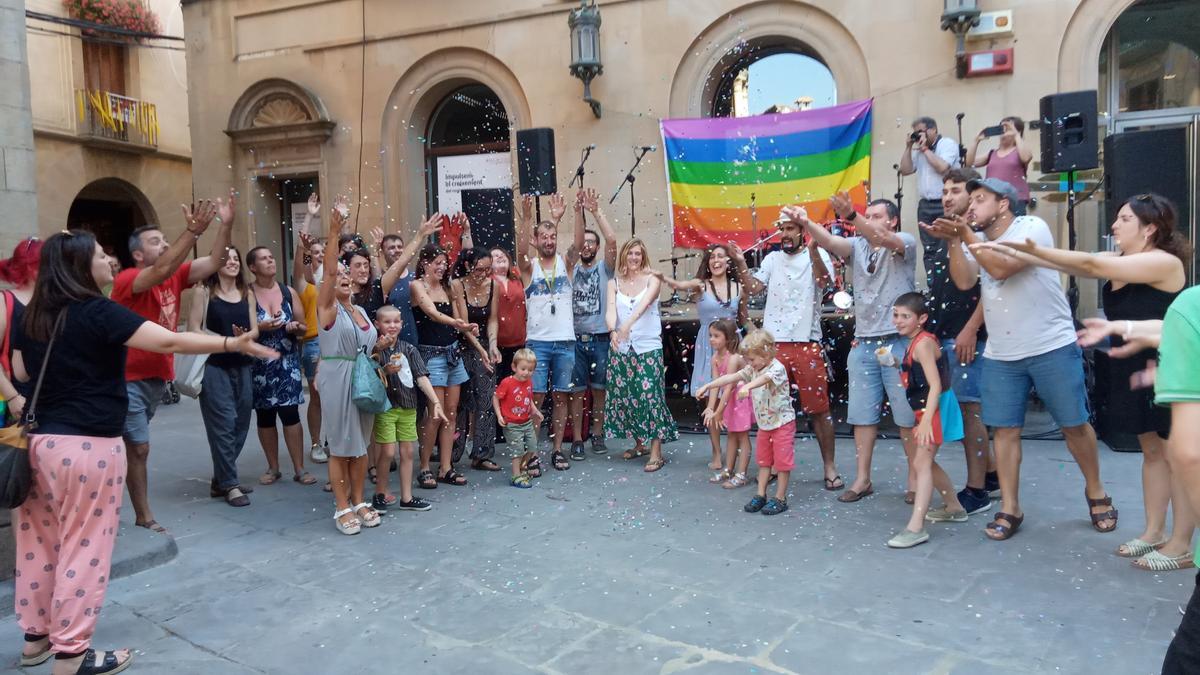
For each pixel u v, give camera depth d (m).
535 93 9.36
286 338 5.57
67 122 13.46
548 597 3.53
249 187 10.92
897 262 4.55
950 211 4.19
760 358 4.60
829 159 8.18
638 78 8.88
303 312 5.77
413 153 10.16
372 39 10.11
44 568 3.02
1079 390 3.91
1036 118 7.56
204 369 5.07
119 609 3.51
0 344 3.22
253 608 3.50
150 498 5.32
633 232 8.41
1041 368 3.90
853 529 4.29
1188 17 7.75
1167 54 7.88
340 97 10.34
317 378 4.48
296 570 3.95
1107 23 7.36
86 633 2.91
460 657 3.01
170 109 15.27
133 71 14.50
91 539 2.93
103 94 13.85
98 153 13.99
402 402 4.79
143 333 2.87
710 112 8.88
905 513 4.54
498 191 10.08
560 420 5.87
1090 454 4.04
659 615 3.30
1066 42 7.48
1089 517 4.31
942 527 4.26
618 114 8.98
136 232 4.34
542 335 5.75
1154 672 2.71
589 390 6.54
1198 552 1.78
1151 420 3.56
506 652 3.04
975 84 7.72
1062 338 3.88
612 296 5.79
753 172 8.43
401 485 4.93
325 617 3.40
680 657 2.95
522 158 7.12
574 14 8.68
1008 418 4.01
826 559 3.86
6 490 2.77
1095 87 7.43
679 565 3.85
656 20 8.77
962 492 4.61
